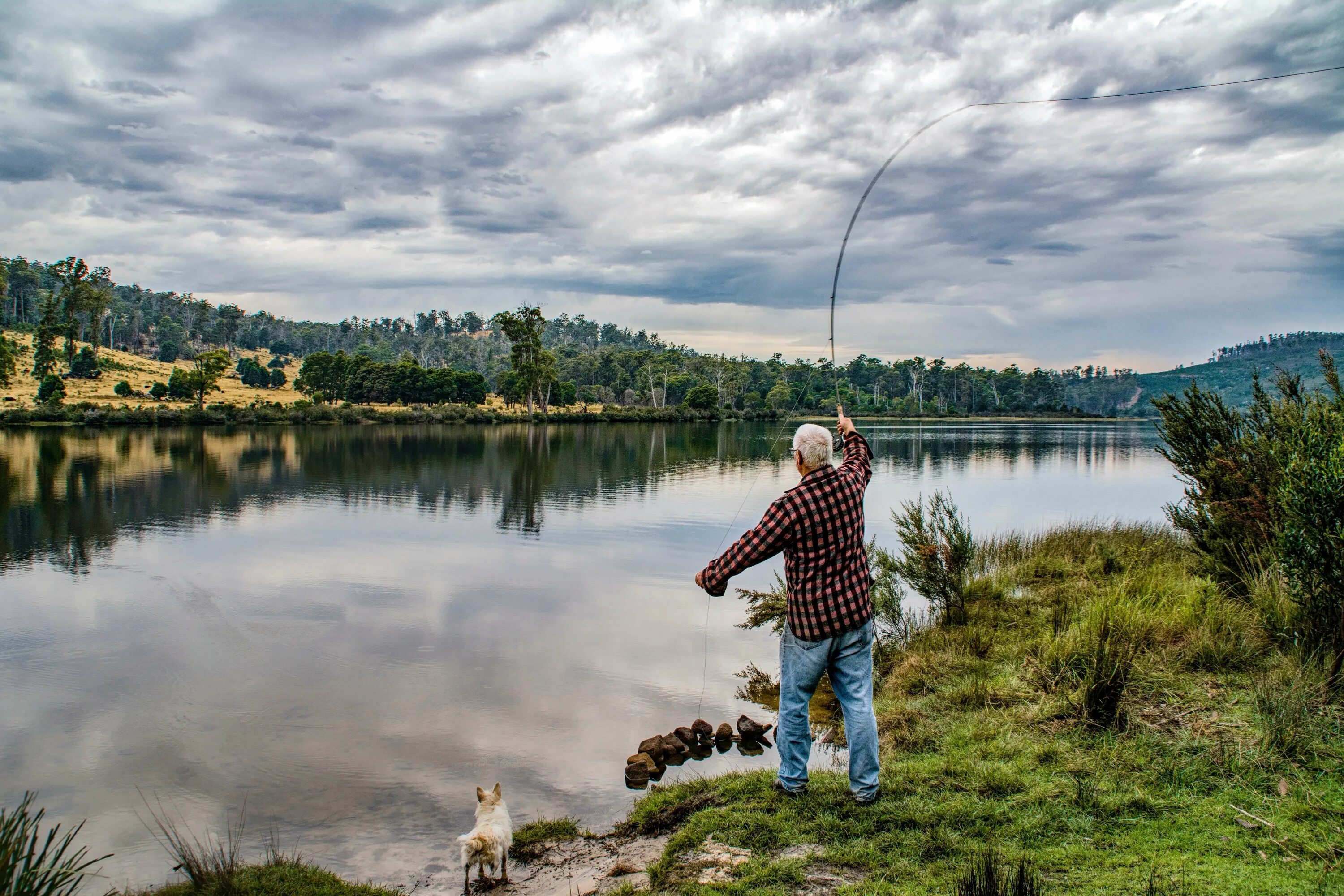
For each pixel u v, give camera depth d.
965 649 7.73
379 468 39.81
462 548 18.47
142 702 8.50
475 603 13.10
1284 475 6.59
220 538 19.80
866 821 4.06
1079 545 13.07
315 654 10.25
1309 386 7.75
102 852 5.47
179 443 55.69
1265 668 5.68
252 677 9.32
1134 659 5.77
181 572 15.77
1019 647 7.39
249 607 12.88
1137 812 3.96
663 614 12.25
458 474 37.06
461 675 9.31
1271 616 6.24
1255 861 3.39
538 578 15.14
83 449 47.69
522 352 101.06
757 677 9.05
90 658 10.18
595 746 7.09
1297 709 4.68
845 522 3.98
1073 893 3.22
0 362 87.94
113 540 19.47
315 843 5.44
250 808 6.03
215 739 7.45
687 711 7.98
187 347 179.12
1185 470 9.03
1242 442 8.38
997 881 3.31
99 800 6.29
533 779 6.39
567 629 11.34
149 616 12.36
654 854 4.57
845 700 4.22
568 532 20.98
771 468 41.59
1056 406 168.25
